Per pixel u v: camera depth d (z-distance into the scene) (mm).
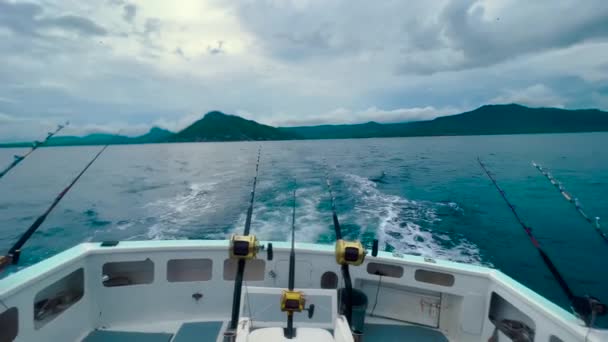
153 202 13102
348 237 8312
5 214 12148
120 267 2963
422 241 8305
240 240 2076
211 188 15273
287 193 13211
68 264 2453
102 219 10773
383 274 2898
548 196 12844
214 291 2959
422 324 2955
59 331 2430
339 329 1955
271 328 1962
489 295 2568
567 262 7434
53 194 15750
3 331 2057
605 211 10828
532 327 2326
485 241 8430
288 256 2908
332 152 33281
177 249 2840
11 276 2158
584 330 1762
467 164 21969
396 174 18219
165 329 2811
